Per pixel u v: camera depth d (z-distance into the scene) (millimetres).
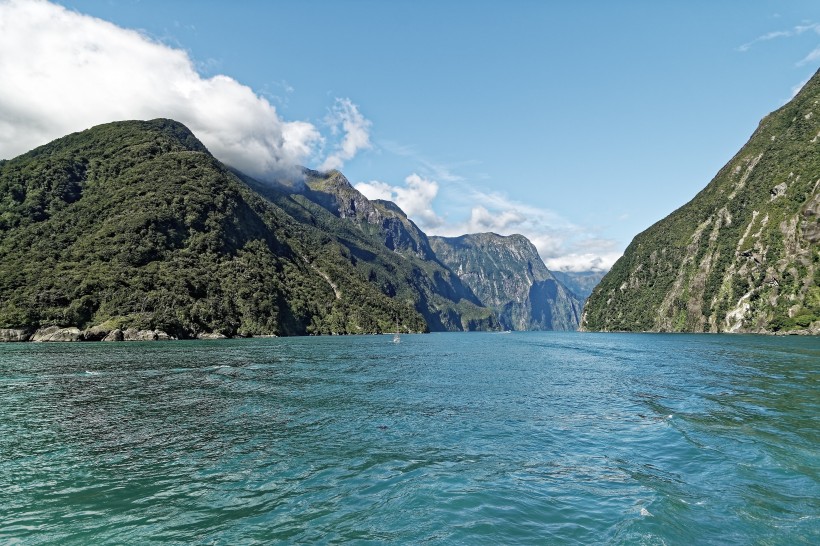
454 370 55812
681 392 36875
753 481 16219
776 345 101938
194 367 57312
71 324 123688
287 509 15320
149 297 138875
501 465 19328
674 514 13594
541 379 47094
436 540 12781
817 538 12102
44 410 31828
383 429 25969
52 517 15102
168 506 15820
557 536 12828
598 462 19359
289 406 32781
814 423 24969
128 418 29312
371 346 110188
